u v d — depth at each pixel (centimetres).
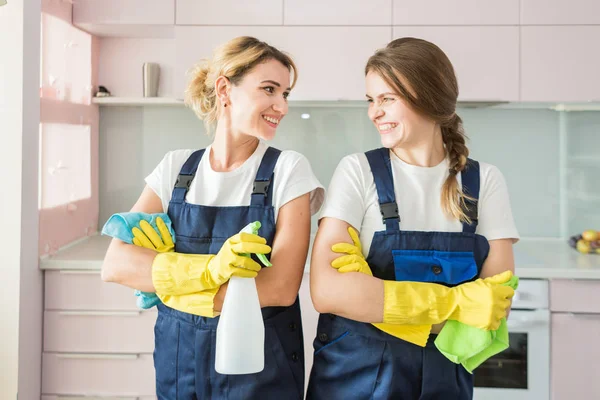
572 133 281
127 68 285
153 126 289
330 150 285
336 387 116
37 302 220
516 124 283
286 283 112
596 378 221
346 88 249
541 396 222
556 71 245
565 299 221
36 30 210
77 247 249
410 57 111
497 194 119
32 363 217
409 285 104
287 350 119
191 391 117
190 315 117
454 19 246
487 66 246
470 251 114
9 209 203
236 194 120
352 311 104
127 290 225
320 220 118
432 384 110
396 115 112
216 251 117
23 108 201
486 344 101
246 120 116
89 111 275
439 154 121
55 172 237
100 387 226
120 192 292
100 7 249
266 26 249
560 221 286
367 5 247
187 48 250
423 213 116
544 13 244
